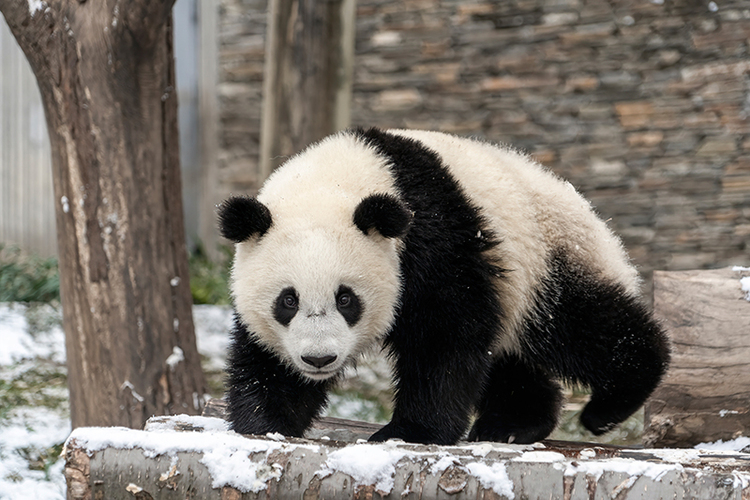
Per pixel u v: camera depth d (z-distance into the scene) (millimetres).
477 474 4145
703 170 15250
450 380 5270
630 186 15570
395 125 16422
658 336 6098
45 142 16422
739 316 6516
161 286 8039
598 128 15633
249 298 5148
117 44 7340
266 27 16609
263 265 5078
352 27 13234
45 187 16500
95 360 7777
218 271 16000
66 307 7891
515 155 6535
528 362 6344
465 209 5355
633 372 6055
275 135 13117
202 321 13273
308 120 13055
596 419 6348
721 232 15258
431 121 16281
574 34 15555
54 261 14875
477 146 6176
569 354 6078
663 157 15406
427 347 5273
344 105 13297
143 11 7113
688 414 6469
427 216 5281
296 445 4336
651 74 15320
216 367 11344
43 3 7328
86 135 7551
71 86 7469
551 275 5934
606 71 15500
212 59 16875
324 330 4859
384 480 4180
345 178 5367
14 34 7477
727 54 14914
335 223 5070
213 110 16969
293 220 5098
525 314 5887
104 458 4309
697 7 14961
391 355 5746
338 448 4336
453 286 5211
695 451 5004
